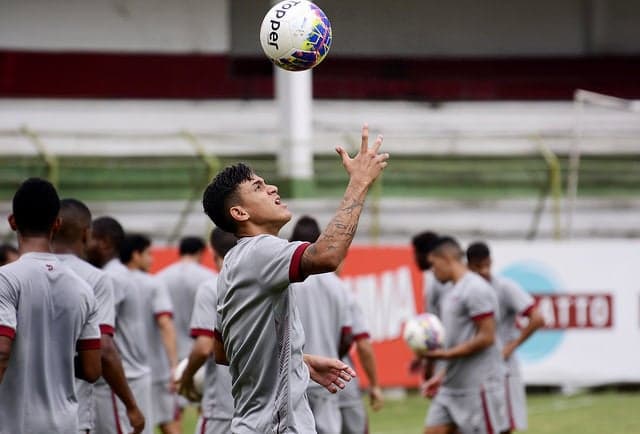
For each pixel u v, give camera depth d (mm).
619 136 72250
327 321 24938
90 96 75250
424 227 64750
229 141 72438
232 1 78812
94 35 76125
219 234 27094
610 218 67000
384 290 49000
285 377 15523
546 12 83250
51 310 17391
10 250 34375
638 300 50250
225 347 16344
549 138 70812
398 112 77438
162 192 65375
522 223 66000
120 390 20672
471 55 82000
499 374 29094
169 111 75500
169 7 77125
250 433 15727
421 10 80938
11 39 75125
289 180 60781
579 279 49906
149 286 32281
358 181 15344
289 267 15078
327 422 24984
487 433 28797
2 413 16906
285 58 17781
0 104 73875
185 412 46406
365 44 79875
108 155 70875
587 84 82938
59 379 17422
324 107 76812
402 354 49000
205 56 77250
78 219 20859
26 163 59719
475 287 28562
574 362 49688
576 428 39875
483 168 60531
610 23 84812
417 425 41281
